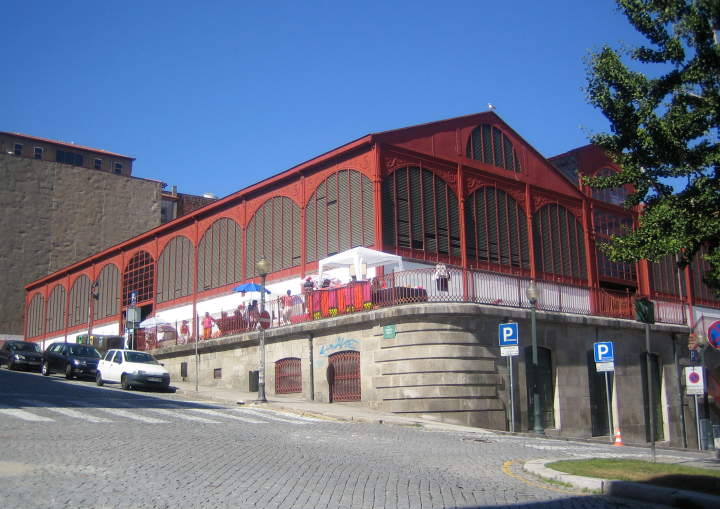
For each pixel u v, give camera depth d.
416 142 29.03
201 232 37.19
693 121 12.91
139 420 16.45
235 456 11.79
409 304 22.72
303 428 16.92
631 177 13.73
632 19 13.41
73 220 57.81
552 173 34.53
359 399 23.78
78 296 48.66
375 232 26.94
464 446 15.23
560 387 26.02
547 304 26.66
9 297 54.59
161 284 39.84
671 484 9.87
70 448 11.81
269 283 31.66
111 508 7.75
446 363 22.16
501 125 32.75
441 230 29.02
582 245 35.06
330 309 25.50
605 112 13.83
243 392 28.11
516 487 10.09
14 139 59.91
